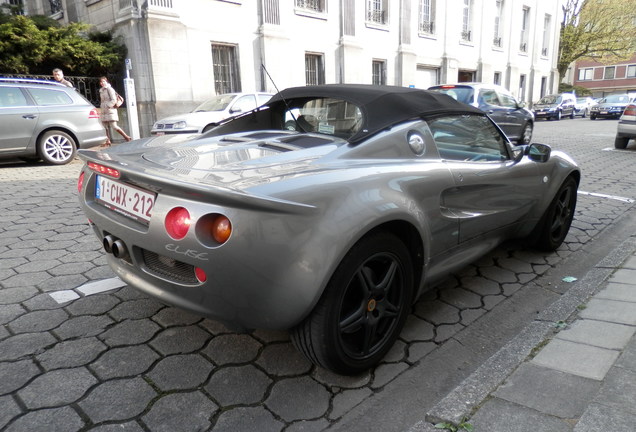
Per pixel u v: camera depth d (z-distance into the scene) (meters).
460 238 2.79
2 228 4.54
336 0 17.52
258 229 1.77
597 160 9.69
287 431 1.88
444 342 2.60
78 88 13.16
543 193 3.61
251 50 15.25
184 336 2.57
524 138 12.44
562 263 3.83
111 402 2.01
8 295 3.03
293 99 3.05
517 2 27.72
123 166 2.07
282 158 2.21
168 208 1.89
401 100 2.66
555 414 1.83
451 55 23.23
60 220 4.85
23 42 11.75
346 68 18.14
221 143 2.66
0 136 8.02
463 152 2.89
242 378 2.21
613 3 35.97
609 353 2.24
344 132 2.68
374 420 1.96
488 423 1.81
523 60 29.69
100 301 2.96
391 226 2.26
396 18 20.11
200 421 1.92
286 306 1.86
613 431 1.71
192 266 1.92
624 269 3.35
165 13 13.03
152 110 13.34
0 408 1.96
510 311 2.98
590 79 59.78
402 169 2.34
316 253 1.86
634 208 5.62
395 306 2.35
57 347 2.43
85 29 13.34
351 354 2.14
